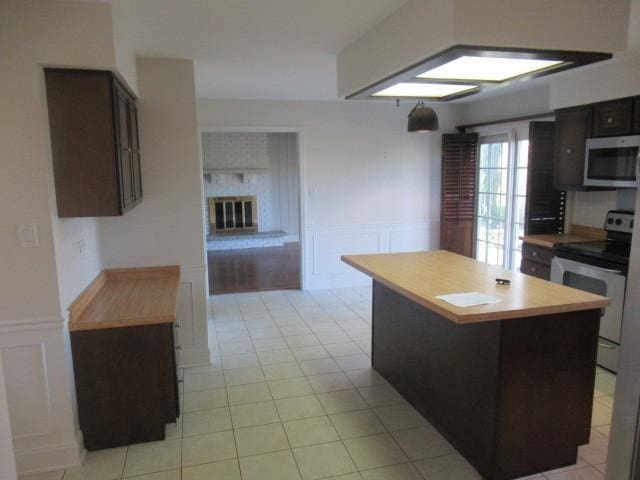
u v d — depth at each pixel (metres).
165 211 3.60
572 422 2.47
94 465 2.57
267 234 9.30
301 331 4.64
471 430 2.51
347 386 3.46
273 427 2.92
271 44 3.19
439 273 3.11
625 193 4.08
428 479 2.42
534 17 2.14
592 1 2.22
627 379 1.09
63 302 2.52
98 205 2.55
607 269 3.59
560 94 4.26
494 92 5.28
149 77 3.48
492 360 2.32
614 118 3.73
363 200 6.26
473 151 6.02
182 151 3.58
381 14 2.60
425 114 3.38
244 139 9.21
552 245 4.14
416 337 3.05
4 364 2.45
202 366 3.82
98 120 2.51
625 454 1.11
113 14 2.47
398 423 2.96
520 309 2.24
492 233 5.89
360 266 3.38
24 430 2.51
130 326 2.65
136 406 2.71
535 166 4.49
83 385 2.64
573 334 2.40
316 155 6.01
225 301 5.72
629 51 3.31
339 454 2.64
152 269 3.63
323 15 2.62
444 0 2.08
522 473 2.42
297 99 5.79
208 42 3.10
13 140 2.34
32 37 2.32
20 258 2.40
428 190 6.47
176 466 2.55
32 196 2.38
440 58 2.22
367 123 6.11
